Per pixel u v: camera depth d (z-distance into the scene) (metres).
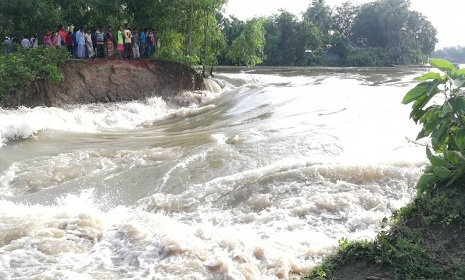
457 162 4.89
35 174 8.85
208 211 7.07
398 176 7.45
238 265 5.10
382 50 65.88
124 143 11.18
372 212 6.50
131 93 17.97
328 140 9.92
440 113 4.86
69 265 5.26
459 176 4.92
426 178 5.10
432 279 3.96
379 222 6.10
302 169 7.85
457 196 4.84
